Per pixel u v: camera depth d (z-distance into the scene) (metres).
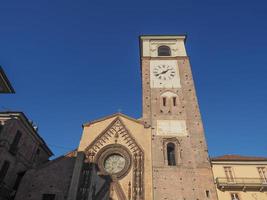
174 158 39.09
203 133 40.59
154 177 35.72
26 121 43.62
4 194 37.16
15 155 40.94
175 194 34.03
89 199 33.25
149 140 39.44
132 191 34.34
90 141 39.53
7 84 25.28
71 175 35.81
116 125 41.47
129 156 37.75
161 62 52.84
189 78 49.28
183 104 45.00
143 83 48.91
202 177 35.69
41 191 34.34
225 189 38.59
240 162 41.62
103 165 37.12
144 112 43.84
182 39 58.47
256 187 38.25
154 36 59.28
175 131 41.12
